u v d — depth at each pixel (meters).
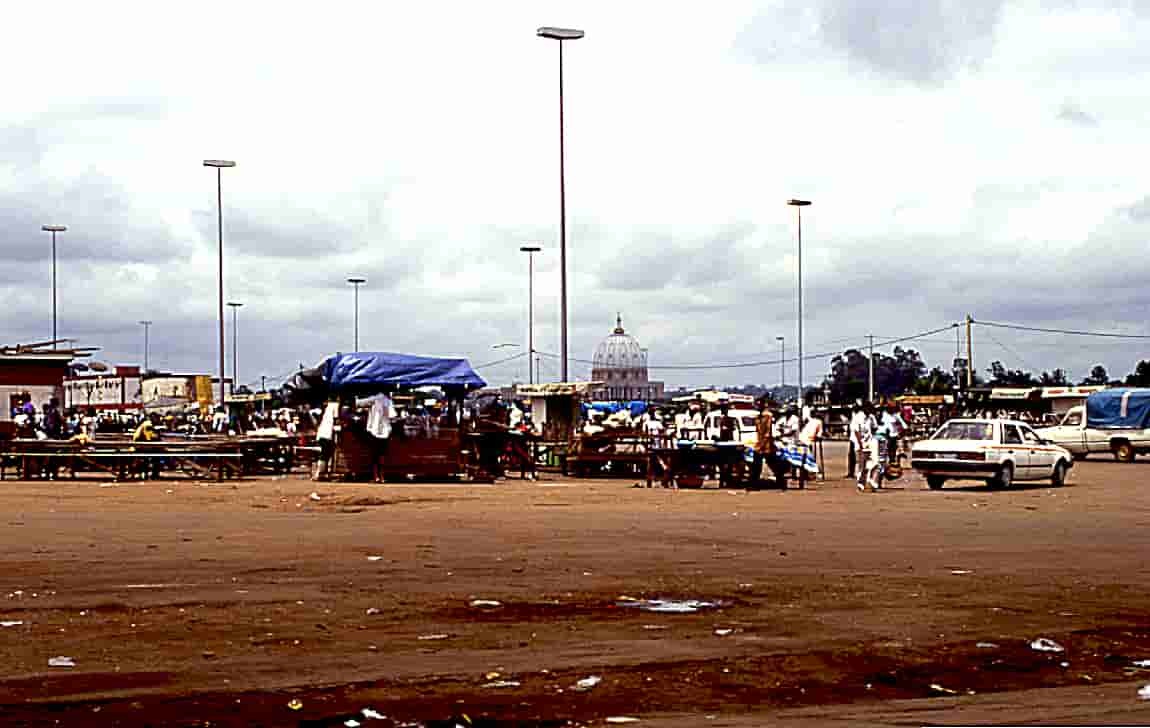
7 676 9.00
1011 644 10.57
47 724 7.79
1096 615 11.94
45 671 9.16
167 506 23.70
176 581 13.47
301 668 9.34
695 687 8.97
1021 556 16.52
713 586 13.48
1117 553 16.88
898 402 71.19
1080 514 23.67
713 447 31.44
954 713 8.36
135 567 14.56
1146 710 8.46
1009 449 32.16
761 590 13.23
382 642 10.31
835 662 9.80
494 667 9.46
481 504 24.98
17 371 44.19
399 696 8.59
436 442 33.06
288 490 28.58
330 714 8.11
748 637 10.69
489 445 34.06
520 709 8.31
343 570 14.46
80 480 32.31
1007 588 13.57
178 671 9.20
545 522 20.91
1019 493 30.36
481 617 11.48
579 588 13.24
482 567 14.84
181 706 8.24
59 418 38.47
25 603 11.98
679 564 15.30
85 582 13.34
